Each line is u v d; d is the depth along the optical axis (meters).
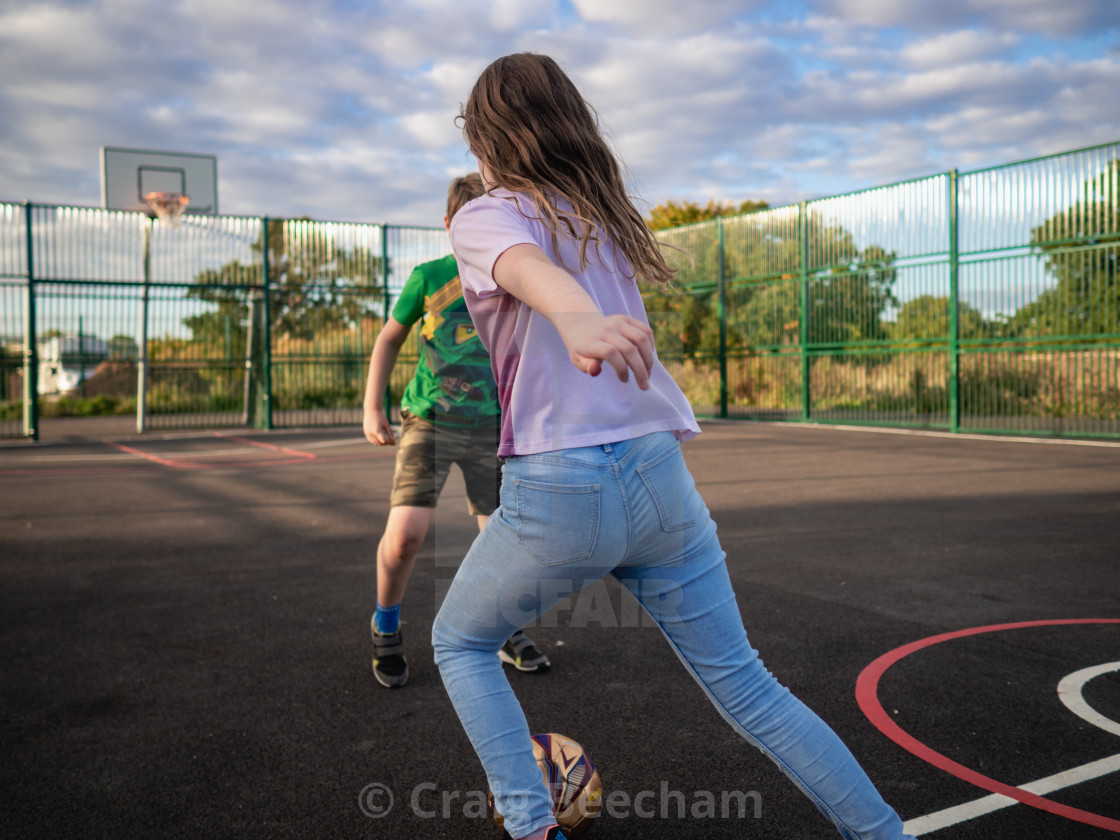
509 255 1.30
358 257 16.94
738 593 4.17
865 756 2.39
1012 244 12.22
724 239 16.97
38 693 3.00
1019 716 2.65
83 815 2.15
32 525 6.42
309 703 2.89
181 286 15.93
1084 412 11.66
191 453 12.35
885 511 6.45
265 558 5.23
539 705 2.84
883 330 14.14
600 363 1.13
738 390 16.91
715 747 2.50
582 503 1.39
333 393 17.06
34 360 14.56
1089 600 3.94
